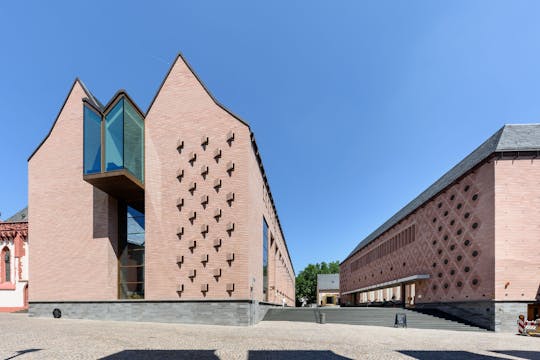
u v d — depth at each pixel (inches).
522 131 917.8
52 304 918.4
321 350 451.2
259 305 951.0
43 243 962.1
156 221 885.8
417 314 959.6
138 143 912.3
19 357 374.9
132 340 499.2
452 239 989.8
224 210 857.5
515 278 802.2
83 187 968.9
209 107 916.0
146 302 848.9
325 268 4133.9
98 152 866.1
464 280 920.3
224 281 821.9
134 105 906.7
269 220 1318.9
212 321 802.2
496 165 848.9
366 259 1919.3
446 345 524.4
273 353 422.3
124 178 842.8
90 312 882.1
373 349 469.1
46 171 1002.7
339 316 956.0
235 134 885.8
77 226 952.3
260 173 1084.5
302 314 1013.8
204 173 887.7
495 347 518.9
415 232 1230.9
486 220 860.6
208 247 847.1
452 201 1002.1
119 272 949.8
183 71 954.7
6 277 1378.0
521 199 832.3
